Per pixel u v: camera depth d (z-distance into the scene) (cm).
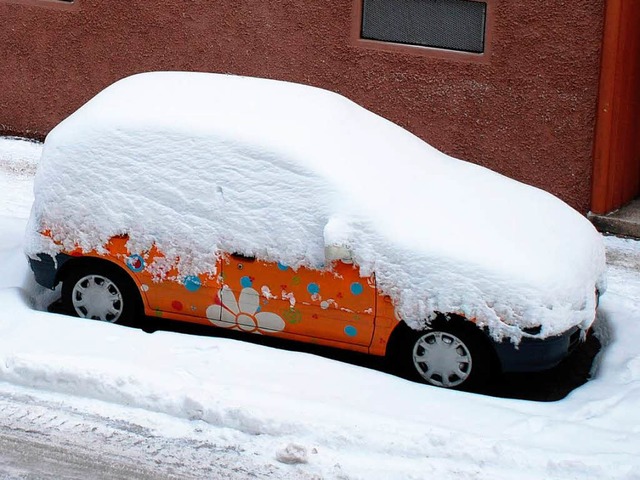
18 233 858
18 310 697
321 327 670
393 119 1105
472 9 1062
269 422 591
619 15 998
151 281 689
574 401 643
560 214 754
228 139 681
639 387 658
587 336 781
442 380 661
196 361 644
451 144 1095
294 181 668
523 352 642
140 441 584
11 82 1191
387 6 1088
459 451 571
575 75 1038
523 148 1072
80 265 707
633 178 1113
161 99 721
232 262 672
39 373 627
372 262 650
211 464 566
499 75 1062
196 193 678
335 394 621
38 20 1170
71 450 573
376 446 577
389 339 661
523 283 641
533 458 565
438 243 652
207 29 1135
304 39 1112
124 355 643
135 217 684
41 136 1193
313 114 728
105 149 693
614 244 1010
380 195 677
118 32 1157
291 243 659
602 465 561
